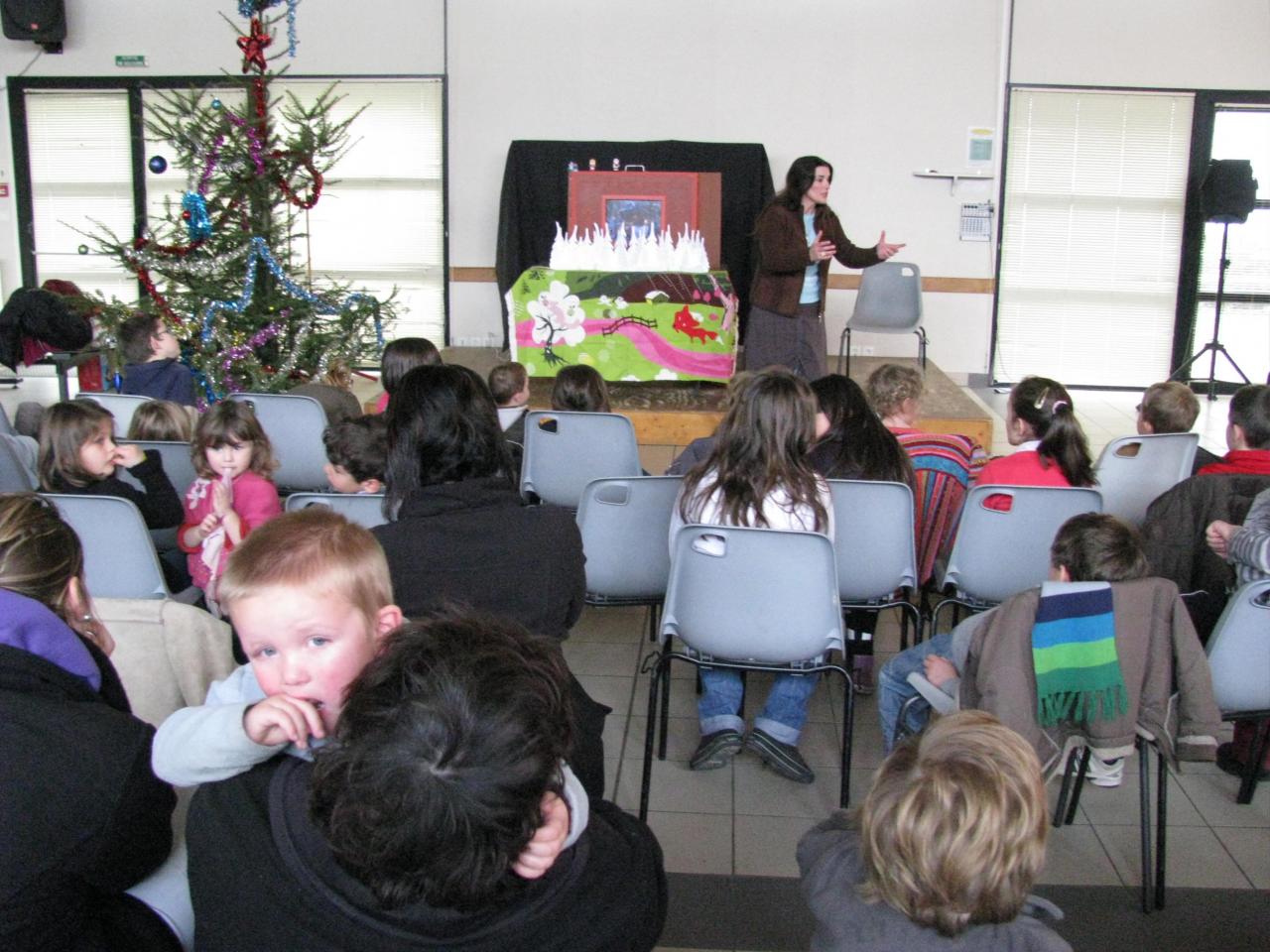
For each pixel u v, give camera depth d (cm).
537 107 838
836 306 856
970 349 862
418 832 85
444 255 874
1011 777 121
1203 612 277
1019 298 864
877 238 845
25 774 123
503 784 85
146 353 483
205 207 582
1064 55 820
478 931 97
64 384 643
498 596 183
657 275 632
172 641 194
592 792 164
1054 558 228
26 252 904
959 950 125
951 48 819
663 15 822
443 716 86
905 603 299
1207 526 285
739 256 816
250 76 604
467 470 189
